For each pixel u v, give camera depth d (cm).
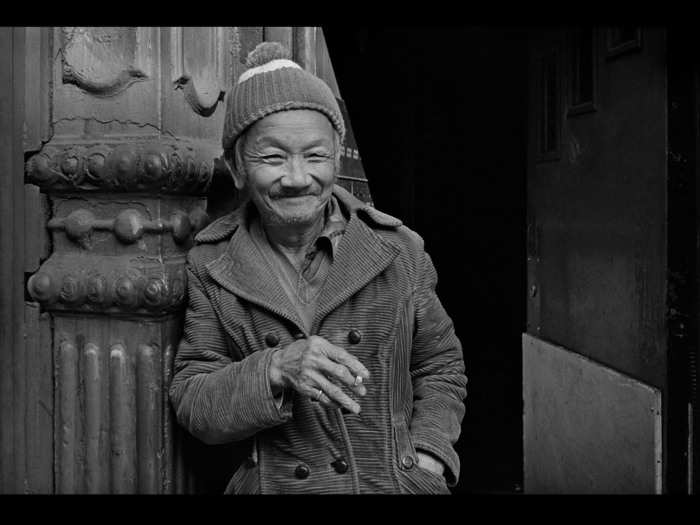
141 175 115
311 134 105
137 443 120
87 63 123
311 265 116
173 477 121
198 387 108
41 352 125
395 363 113
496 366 412
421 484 110
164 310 118
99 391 122
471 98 418
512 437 376
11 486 127
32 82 125
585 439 226
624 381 199
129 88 121
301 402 109
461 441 371
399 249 112
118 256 121
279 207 107
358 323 111
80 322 123
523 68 404
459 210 425
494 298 418
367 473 109
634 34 200
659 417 182
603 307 224
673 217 180
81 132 124
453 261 425
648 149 192
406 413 117
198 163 126
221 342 116
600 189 226
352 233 113
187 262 119
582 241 241
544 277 279
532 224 292
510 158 415
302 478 109
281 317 109
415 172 430
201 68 135
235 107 108
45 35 124
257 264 112
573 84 247
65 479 124
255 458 112
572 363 238
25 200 125
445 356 125
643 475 188
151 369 119
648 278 193
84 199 124
